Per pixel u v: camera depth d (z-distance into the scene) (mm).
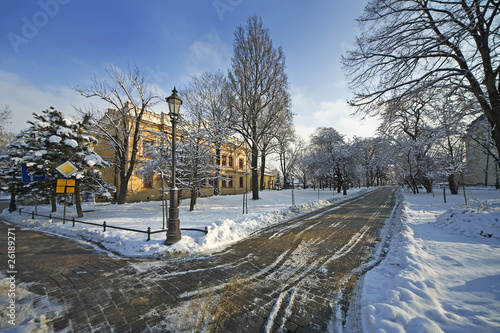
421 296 2816
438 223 7422
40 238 7867
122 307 3178
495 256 4152
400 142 20859
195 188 13734
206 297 3447
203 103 16812
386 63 7777
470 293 2891
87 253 5934
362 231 7840
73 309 3129
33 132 11695
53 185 11828
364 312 2828
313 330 2592
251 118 19359
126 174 18422
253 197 20109
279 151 39938
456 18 5711
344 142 29562
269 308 3104
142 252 5809
